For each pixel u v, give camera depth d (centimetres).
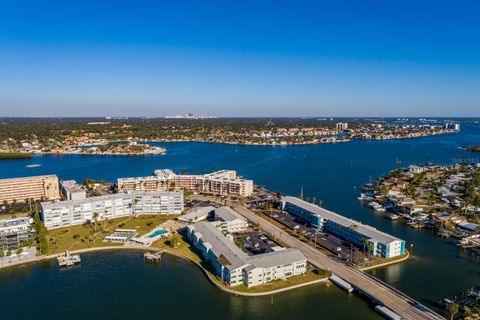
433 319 16288
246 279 19425
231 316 17025
